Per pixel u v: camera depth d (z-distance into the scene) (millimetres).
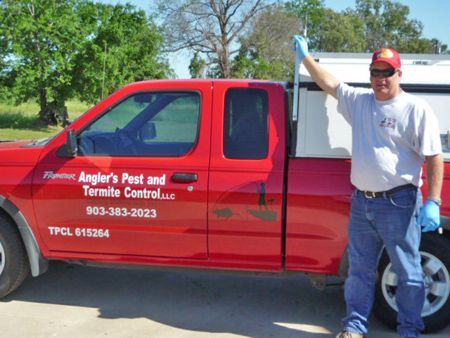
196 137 4133
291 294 4926
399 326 3727
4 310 4438
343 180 3916
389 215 3510
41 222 4312
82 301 4672
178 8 44844
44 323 4191
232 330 4125
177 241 4152
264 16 47594
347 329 3768
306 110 3939
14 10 21125
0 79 22469
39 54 21766
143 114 4297
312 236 3975
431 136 3352
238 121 4113
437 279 3959
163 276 5348
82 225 4254
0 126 23094
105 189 4172
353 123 3604
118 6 24516
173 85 4262
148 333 4039
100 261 4344
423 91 3807
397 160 3461
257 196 3982
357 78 3879
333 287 5105
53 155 4305
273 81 4199
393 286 4020
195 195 4051
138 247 4227
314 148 3955
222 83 4188
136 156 4199
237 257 4129
